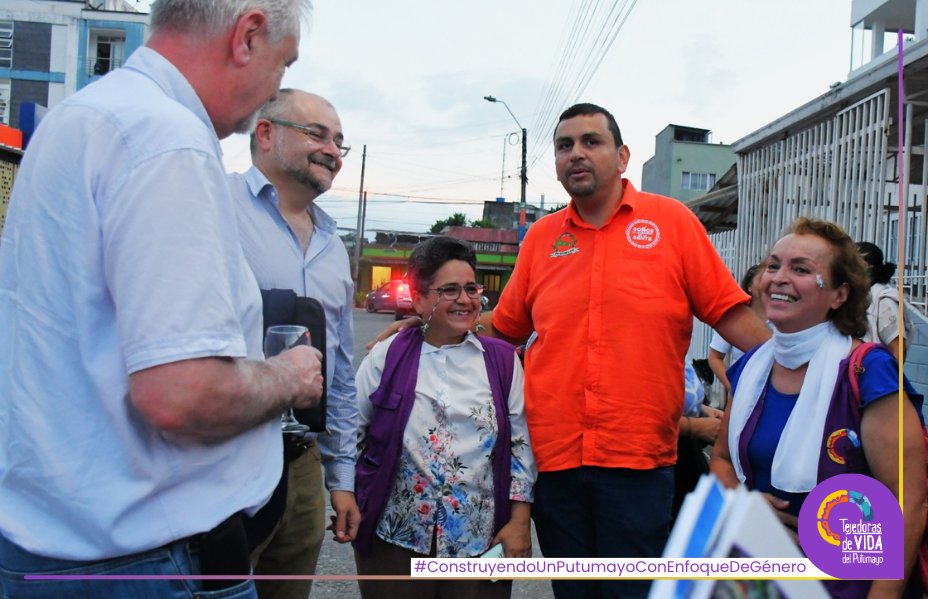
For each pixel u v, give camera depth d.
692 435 2.84
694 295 2.52
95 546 1.25
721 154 35.22
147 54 1.40
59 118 1.30
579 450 2.44
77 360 1.26
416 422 2.32
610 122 2.54
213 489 1.34
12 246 1.33
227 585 1.34
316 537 2.41
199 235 1.23
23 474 1.26
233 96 1.48
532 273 2.74
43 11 26.89
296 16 1.50
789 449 1.99
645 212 2.54
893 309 3.74
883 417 1.86
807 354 2.04
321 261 2.49
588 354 2.46
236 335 1.28
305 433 2.13
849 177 5.59
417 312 2.56
